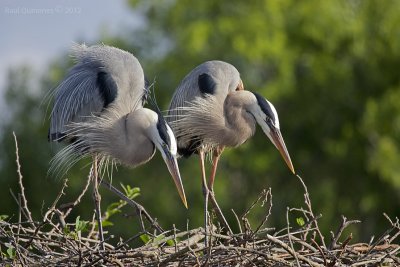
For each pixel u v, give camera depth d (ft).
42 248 24.59
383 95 78.23
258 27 74.90
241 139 31.94
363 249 25.22
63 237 24.04
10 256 23.98
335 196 78.43
